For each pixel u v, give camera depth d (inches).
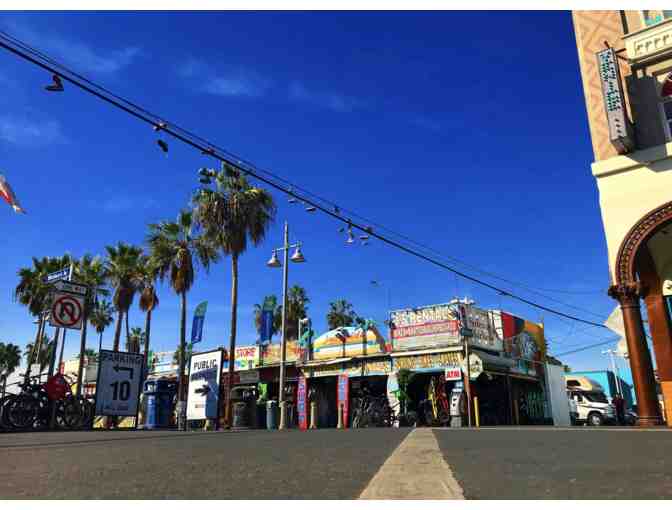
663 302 498.6
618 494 106.0
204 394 785.6
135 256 1462.8
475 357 946.1
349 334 1133.7
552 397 1202.6
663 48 493.0
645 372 432.5
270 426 848.9
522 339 1162.0
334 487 119.3
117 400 626.5
